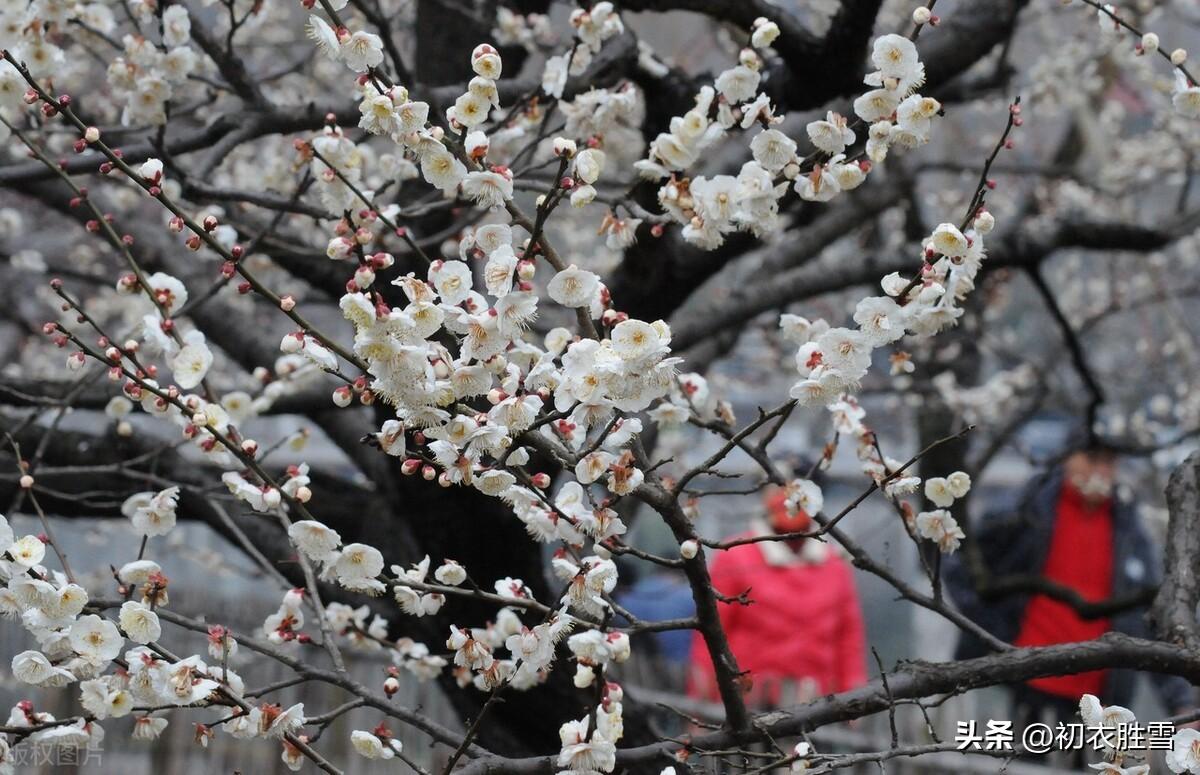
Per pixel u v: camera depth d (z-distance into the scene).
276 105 5.11
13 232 8.79
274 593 13.26
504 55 6.36
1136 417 11.62
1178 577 4.58
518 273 3.06
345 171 4.24
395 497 6.21
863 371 3.34
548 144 6.79
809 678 8.96
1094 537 8.88
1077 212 8.35
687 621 3.76
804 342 3.93
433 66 6.21
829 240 8.59
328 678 3.76
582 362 2.96
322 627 4.01
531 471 5.39
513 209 3.31
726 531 14.98
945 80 6.09
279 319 9.26
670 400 4.46
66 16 4.43
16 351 9.66
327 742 10.63
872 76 3.44
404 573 3.67
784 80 5.55
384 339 2.88
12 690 10.41
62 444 6.27
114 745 10.63
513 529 5.85
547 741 6.03
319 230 7.61
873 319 3.33
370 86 3.24
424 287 2.95
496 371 3.11
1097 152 10.59
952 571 8.62
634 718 5.93
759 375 12.49
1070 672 4.23
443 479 3.21
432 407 3.04
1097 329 13.72
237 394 5.06
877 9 4.99
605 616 3.50
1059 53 10.16
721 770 4.34
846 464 14.98
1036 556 8.91
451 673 6.18
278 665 10.63
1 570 3.17
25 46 4.32
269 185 6.32
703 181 3.46
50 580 3.25
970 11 6.09
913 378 10.60
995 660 4.24
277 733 3.44
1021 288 14.50
